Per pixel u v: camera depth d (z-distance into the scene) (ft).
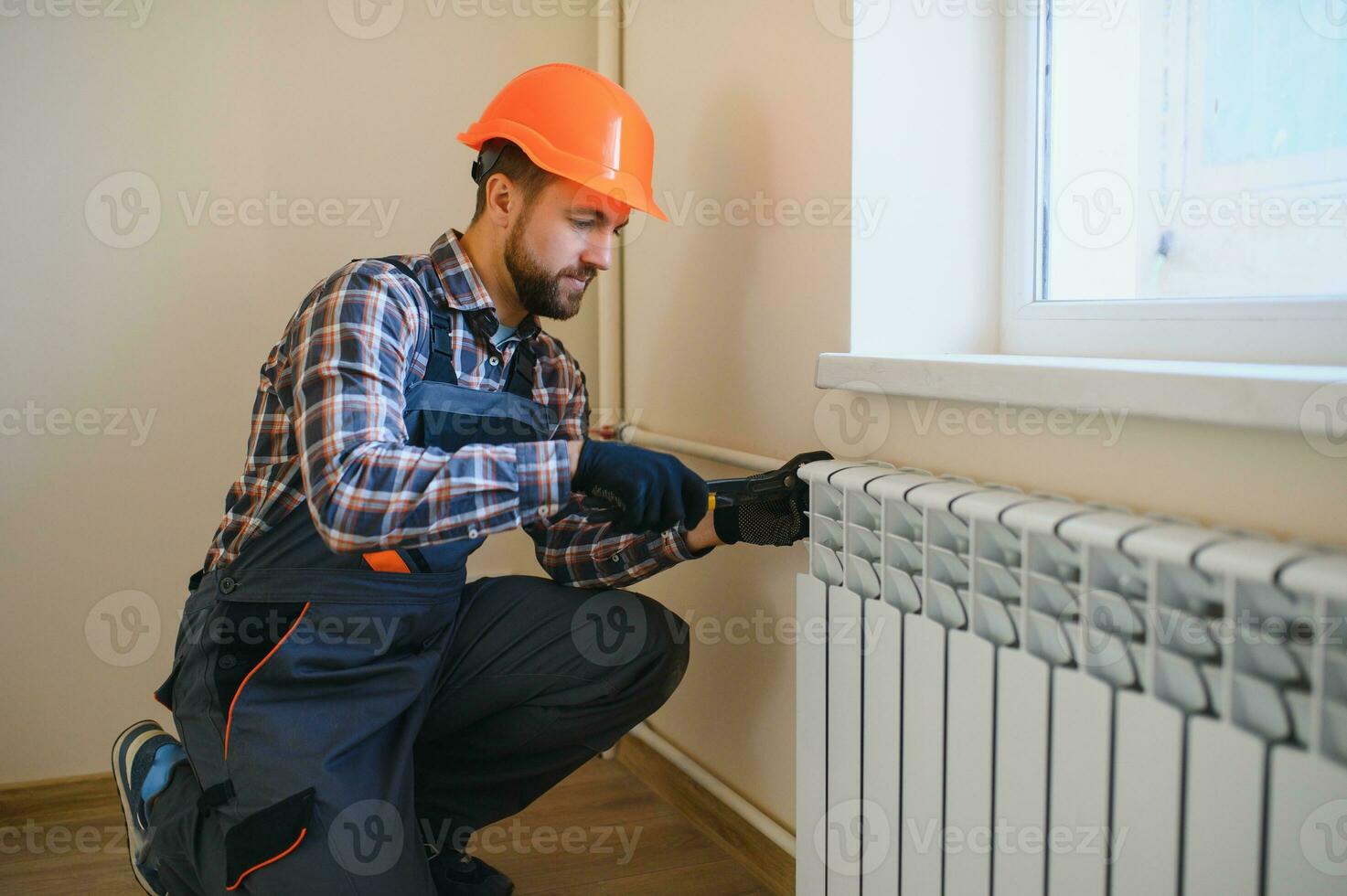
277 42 6.04
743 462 4.87
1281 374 2.77
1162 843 2.63
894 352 4.38
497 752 4.84
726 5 5.05
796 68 4.55
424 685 4.27
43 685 5.91
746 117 4.94
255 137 6.04
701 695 5.71
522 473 3.63
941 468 3.96
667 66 5.67
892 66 4.27
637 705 4.78
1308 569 2.29
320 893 3.72
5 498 5.79
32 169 5.70
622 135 4.22
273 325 6.15
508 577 4.99
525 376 4.60
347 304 3.85
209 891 3.87
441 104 6.36
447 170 6.40
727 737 5.47
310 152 6.14
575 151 4.11
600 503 4.92
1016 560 3.16
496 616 4.77
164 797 4.19
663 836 5.57
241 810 3.80
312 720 3.93
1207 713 2.60
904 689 3.45
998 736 3.09
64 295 5.80
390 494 3.51
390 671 4.12
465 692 4.70
